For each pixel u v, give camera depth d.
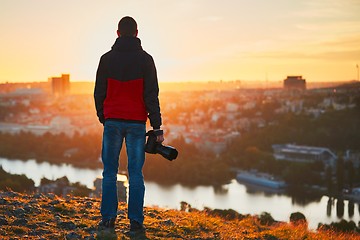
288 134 199.88
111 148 7.77
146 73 7.62
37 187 49.66
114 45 7.73
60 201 10.38
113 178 7.99
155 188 121.00
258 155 157.88
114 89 7.63
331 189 118.56
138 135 7.73
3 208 8.92
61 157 171.75
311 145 189.88
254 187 124.56
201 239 8.27
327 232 12.79
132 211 7.96
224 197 110.50
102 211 8.08
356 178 129.38
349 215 90.81
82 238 7.49
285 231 10.73
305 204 103.75
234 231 9.85
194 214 11.21
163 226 8.73
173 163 139.88
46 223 8.27
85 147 179.12
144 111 7.73
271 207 98.88
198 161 158.00
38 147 180.62
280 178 132.38
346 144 189.62
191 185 126.44
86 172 144.88
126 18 7.77
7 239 7.21
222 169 139.12
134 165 7.84
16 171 140.62
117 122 7.65
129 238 7.63
